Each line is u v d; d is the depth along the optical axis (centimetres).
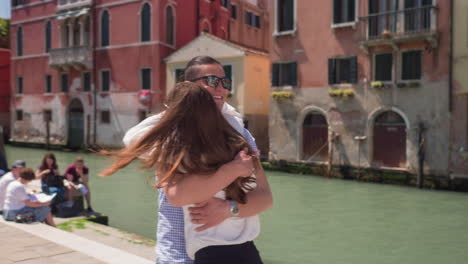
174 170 142
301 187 1622
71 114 2995
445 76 1612
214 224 149
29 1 3198
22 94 3288
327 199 1395
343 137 1858
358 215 1170
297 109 1998
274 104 2064
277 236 955
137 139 157
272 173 1998
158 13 2562
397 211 1225
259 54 2327
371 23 1781
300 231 998
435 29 1611
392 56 1741
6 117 3591
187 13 2766
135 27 2658
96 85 2839
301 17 1994
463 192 1545
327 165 1888
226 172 143
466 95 1577
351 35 1850
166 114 149
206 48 2366
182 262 158
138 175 1789
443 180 1600
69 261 455
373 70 1789
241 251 158
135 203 1263
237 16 3155
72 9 2945
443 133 1617
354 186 1653
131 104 2681
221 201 150
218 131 148
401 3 1719
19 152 2886
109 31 2775
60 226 807
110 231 791
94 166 2138
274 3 2075
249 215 154
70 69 2983
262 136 2362
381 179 1738
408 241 927
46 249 499
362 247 878
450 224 1076
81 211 949
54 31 3061
